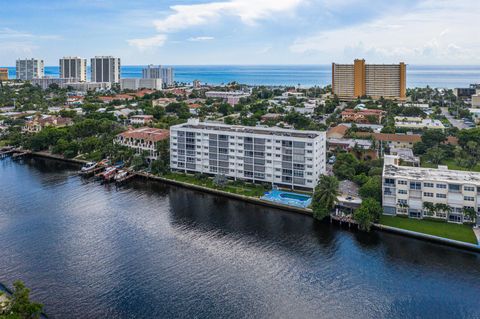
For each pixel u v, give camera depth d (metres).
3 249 127.12
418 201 142.38
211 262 119.88
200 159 195.38
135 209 161.25
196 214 156.00
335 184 148.25
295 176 173.25
